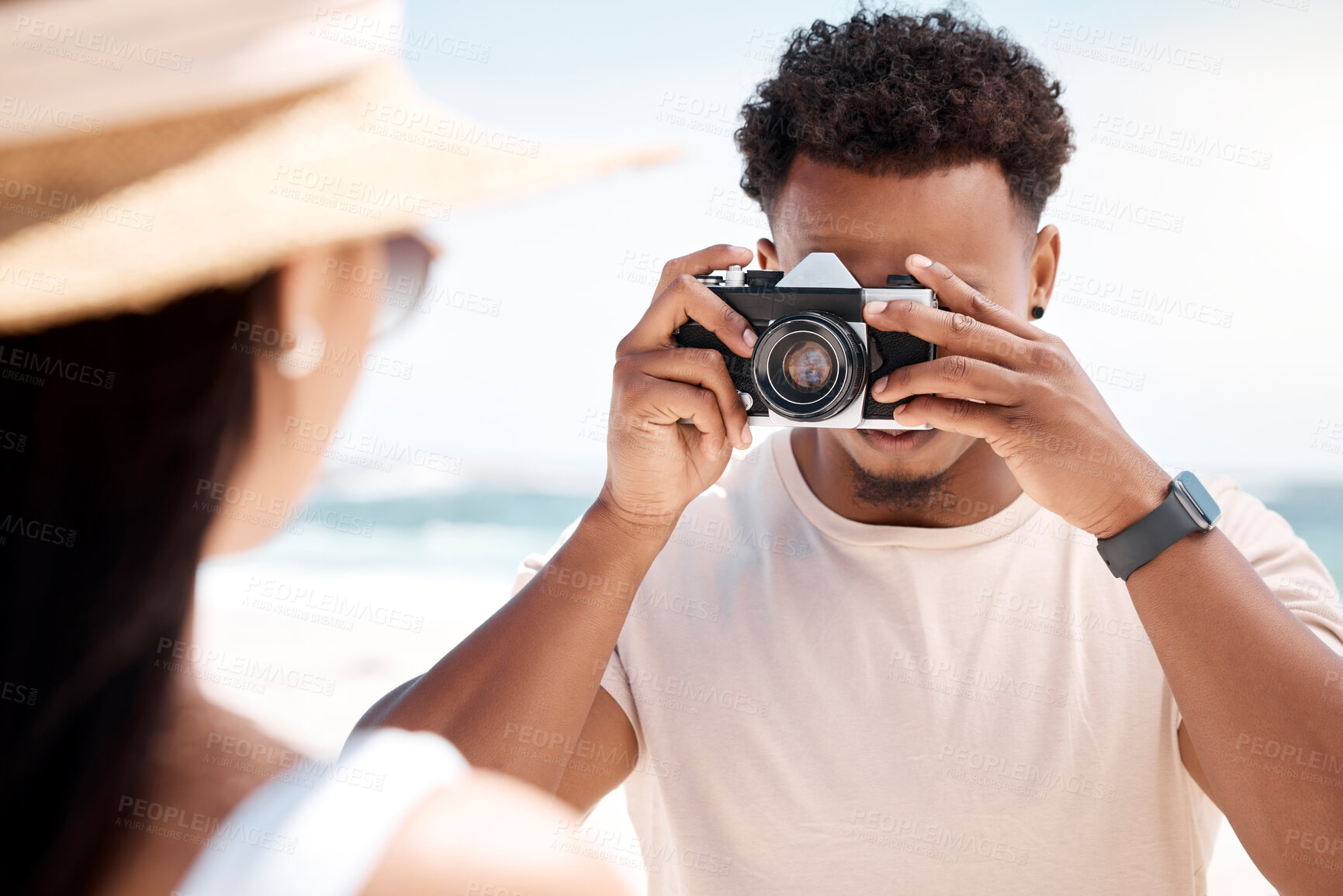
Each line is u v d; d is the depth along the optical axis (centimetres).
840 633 153
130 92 42
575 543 149
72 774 50
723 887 148
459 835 58
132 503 48
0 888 49
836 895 144
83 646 49
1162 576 130
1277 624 125
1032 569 152
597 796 152
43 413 47
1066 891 141
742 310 150
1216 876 510
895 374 143
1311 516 1734
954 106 144
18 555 48
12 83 41
